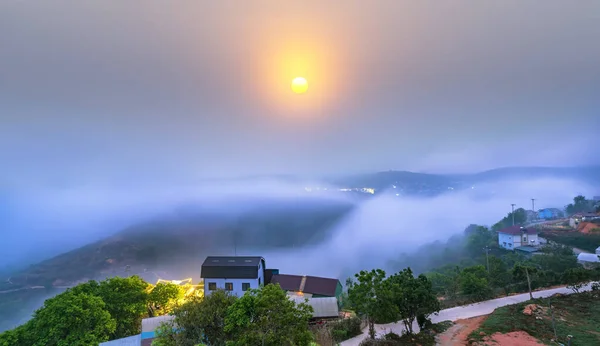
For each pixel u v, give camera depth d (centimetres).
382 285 2498
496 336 2503
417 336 2623
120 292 3152
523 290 4288
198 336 2111
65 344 2373
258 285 4169
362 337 2897
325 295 4284
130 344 2466
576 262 5778
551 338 2442
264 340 1797
